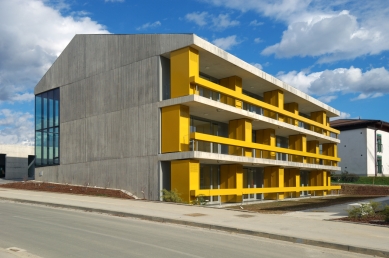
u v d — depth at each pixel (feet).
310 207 84.79
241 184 99.81
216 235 41.14
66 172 108.99
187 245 34.42
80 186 100.73
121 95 95.30
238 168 99.25
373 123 188.24
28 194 82.02
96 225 44.19
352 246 35.04
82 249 31.07
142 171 88.58
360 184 168.66
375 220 51.72
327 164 163.22
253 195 118.42
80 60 108.06
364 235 40.45
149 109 88.33
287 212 66.33
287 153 122.21
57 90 115.03
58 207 63.31
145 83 89.92
